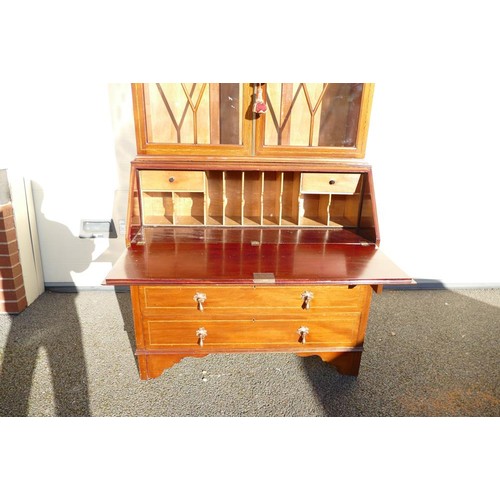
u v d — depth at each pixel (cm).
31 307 258
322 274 159
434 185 268
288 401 181
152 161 192
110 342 221
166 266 163
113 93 238
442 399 183
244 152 197
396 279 157
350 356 189
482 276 298
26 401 176
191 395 183
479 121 253
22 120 238
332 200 230
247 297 172
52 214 262
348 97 208
